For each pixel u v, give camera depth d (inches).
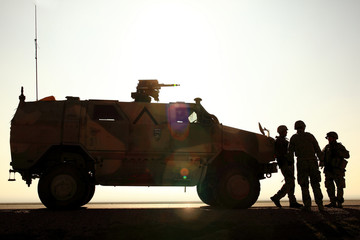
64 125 328.2
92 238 201.2
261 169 355.6
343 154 367.2
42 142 324.8
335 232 224.2
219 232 213.2
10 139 324.5
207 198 384.8
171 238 205.0
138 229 219.1
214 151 339.6
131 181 332.5
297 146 313.0
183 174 337.1
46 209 326.0
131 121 336.2
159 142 335.3
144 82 365.7
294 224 240.1
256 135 350.6
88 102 339.6
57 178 314.7
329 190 370.6
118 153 330.0
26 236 204.4
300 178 308.0
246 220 249.6
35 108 333.7
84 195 316.5
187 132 338.6
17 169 325.4
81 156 330.3
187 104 348.8
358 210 314.3
